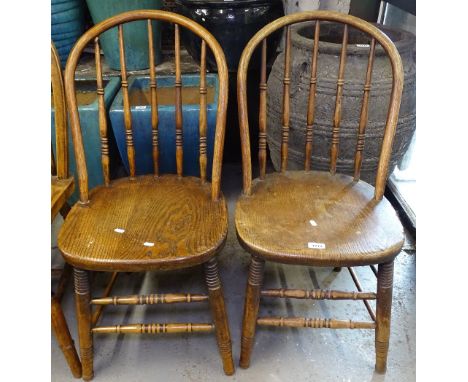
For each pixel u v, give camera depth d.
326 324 1.03
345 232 0.96
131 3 1.58
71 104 1.01
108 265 0.88
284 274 1.44
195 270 1.46
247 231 0.96
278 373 1.12
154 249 0.91
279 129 1.50
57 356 1.17
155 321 1.27
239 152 2.03
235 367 1.14
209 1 1.53
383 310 0.99
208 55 1.64
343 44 1.06
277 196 1.10
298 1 1.72
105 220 1.00
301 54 1.37
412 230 1.59
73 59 1.00
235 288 1.40
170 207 1.06
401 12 1.81
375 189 1.08
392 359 1.15
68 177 1.07
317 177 1.19
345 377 1.11
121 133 1.46
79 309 0.99
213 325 1.03
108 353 1.18
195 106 1.45
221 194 1.11
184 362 1.16
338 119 1.14
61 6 1.62
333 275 1.44
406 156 1.79
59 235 0.95
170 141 1.49
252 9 1.55
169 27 1.98
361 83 1.30
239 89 1.02
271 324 1.04
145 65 1.76
